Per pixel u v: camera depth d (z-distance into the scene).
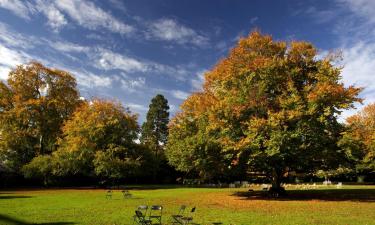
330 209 20.17
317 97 25.41
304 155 26.11
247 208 21.02
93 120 46.03
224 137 27.28
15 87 48.72
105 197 29.77
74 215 18.05
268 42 30.52
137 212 14.34
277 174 30.31
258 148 25.41
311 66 29.52
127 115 48.81
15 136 47.09
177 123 35.66
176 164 33.88
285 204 23.14
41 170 44.81
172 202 25.05
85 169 47.44
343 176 62.03
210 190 39.62
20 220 16.31
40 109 49.50
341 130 28.03
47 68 50.72
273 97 28.39
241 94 27.86
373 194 30.58
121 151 46.50
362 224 14.92
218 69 31.42
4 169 48.22
